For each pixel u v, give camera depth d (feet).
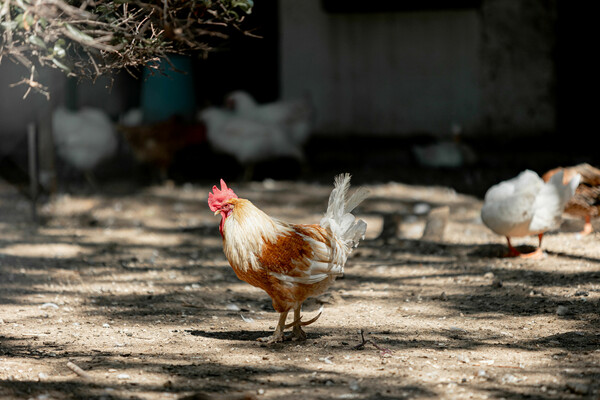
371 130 58.23
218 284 25.23
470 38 56.18
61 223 35.78
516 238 31.12
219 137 46.32
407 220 36.17
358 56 57.72
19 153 54.08
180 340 18.42
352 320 20.33
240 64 60.70
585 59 55.93
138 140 43.39
